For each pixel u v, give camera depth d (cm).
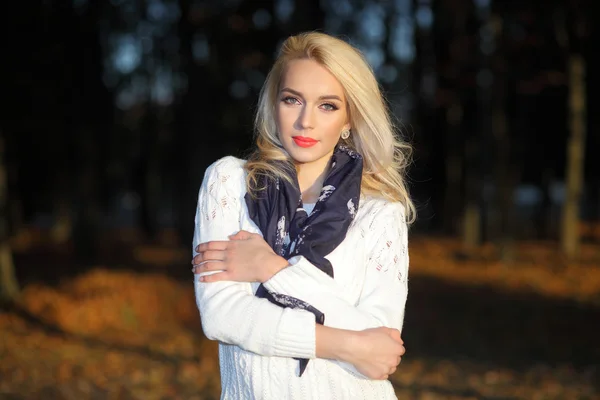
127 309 1046
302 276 201
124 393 671
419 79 2050
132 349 880
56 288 1152
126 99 2208
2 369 744
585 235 2639
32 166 2439
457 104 2197
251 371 204
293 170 220
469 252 2069
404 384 718
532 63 1806
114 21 1797
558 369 781
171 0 1648
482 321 1091
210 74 1503
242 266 206
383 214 221
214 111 1684
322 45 216
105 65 1875
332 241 207
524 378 742
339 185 214
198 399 655
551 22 1708
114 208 3531
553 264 1733
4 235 1114
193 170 1491
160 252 2152
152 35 1841
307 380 201
